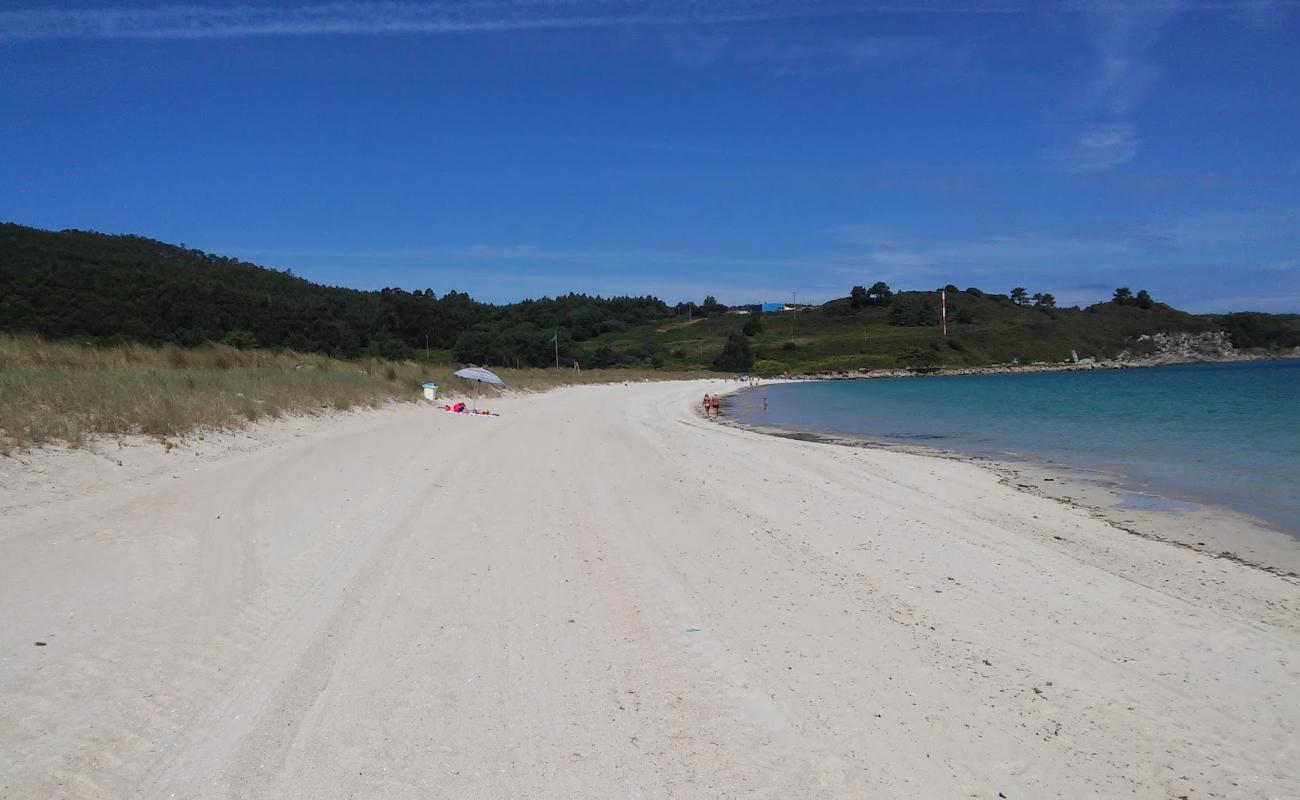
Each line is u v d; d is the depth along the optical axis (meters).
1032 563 8.42
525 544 7.92
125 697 4.23
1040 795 3.97
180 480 8.98
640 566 7.40
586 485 11.38
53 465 8.42
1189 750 4.52
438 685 4.74
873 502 11.55
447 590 6.41
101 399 10.88
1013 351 108.12
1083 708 4.97
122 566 6.05
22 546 6.16
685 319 140.75
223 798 3.52
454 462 12.65
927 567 7.99
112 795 3.45
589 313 129.62
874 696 4.94
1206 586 7.93
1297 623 6.86
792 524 9.62
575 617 5.99
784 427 27.17
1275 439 19.94
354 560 6.98
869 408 37.50
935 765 4.19
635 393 49.50
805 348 107.38
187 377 15.12
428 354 56.44
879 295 135.75
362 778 3.75
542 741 4.18
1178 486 13.79
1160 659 5.86
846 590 7.04
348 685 4.67
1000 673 5.43
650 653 5.40
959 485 13.75
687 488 11.64
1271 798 4.07
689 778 3.91
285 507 8.46
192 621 5.28
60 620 4.98
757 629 5.96
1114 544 9.63
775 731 4.43
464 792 3.69
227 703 4.34
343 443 13.48
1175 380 58.38
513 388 38.75
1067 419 27.70
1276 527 10.68
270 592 6.04
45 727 3.84
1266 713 5.04
